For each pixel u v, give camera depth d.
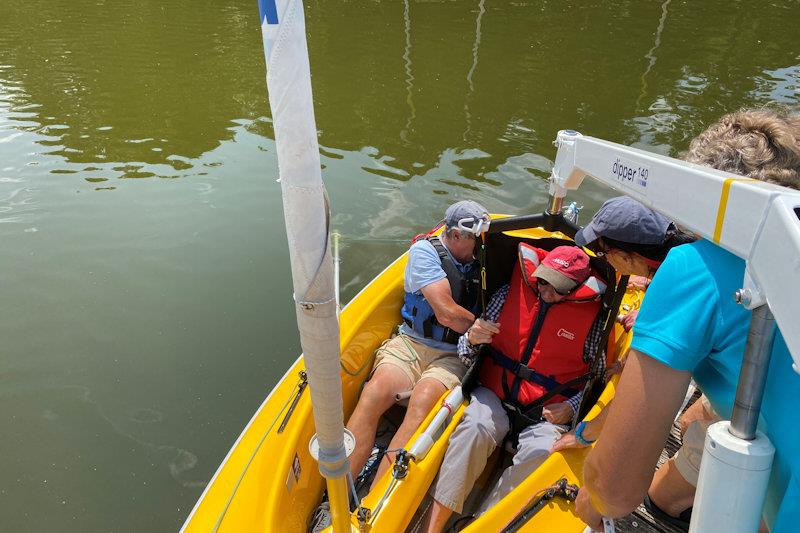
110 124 7.00
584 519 1.44
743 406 0.72
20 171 5.76
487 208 5.27
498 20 12.10
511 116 7.45
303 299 0.91
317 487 2.20
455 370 2.45
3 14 11.90
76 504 2.65
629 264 1.88
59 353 3.46
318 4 12.98
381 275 3.08
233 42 10.48
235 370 3.36
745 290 0.69
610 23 12.03
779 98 8.30
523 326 2.27
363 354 2.62
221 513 1.83
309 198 0.83
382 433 2.54
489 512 1.86
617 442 0.95
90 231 4.73
